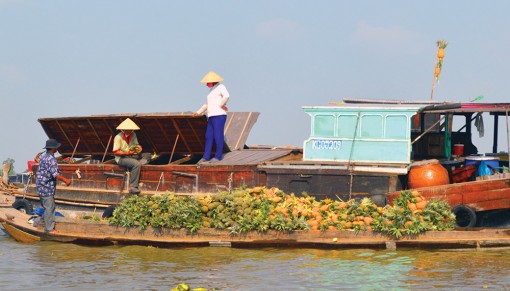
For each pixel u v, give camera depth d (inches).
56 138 1818.4
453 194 1261.1
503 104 1338.6
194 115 1541.6
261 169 1428.4
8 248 1211.2
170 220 1197.7
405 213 1139.9
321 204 1242.6
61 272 999.6
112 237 1218.6
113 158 1828.2
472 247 1112.8
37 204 1664.6
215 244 1173.7
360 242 1132.5
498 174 1263.5
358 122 1395.2
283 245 1152.8
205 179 1483.8
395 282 907.4
